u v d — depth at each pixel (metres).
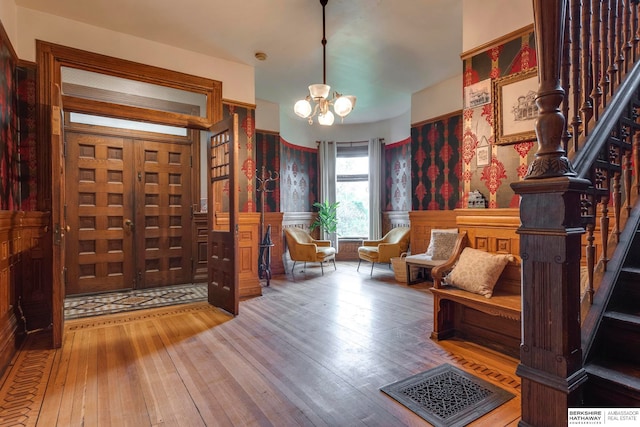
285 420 1.75
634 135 1.92
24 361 2.49
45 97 3.30
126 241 4.71
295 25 3.63
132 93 4.54
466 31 3.17
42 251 3.24
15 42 3.14
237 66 4.52
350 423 1.72
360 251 6.24
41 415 1.82
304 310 3.76
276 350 2.65
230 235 3.63
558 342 1.23
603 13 1.73
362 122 7.73
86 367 2.38
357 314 3.60
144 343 2.82
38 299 3.21
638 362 1.38
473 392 2.01
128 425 1.73
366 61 4.55
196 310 3.78
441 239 4.90
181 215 5.09
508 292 2.72
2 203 2.73
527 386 1.32
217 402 1.93
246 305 3.98
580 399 1.28
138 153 4.80
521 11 2.77
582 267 2.17
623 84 1.82
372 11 3.39
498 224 2.84
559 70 1.28
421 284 5.11
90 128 4.48
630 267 1.68
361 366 2.36
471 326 2.83
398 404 1.89
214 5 3.25
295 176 7.39
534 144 2.70
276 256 6.11
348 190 7.94
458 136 5.18
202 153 5.23
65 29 3.41
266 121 6.30
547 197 1.25
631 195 1.96
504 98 2.87
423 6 3.30
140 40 3.82
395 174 7.30
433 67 4.78
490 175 3.00
